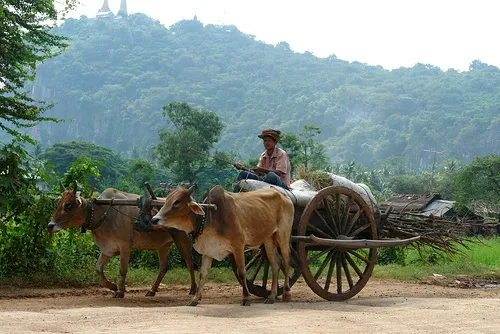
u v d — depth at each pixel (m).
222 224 8.34
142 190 53.72
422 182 83.44
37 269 11.24
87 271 11.55
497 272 16.62
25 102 19.27
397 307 8.52
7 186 10.44
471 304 8.77
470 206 47.50
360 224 10.69
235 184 9.98
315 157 53.06
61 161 78.62
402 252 17.77
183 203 8.04
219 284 12.45
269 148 10.50
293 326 6.48
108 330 5.99
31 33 18.58
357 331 6.34
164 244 9.84
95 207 9.27
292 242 9.74
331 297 9.91
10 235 11.18
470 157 169.50
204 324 6.42
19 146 11.16
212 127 64.62
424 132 172.38
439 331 6.52
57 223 9.02
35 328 6.01
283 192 9.73
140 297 9.74
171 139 62.25
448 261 17.69
